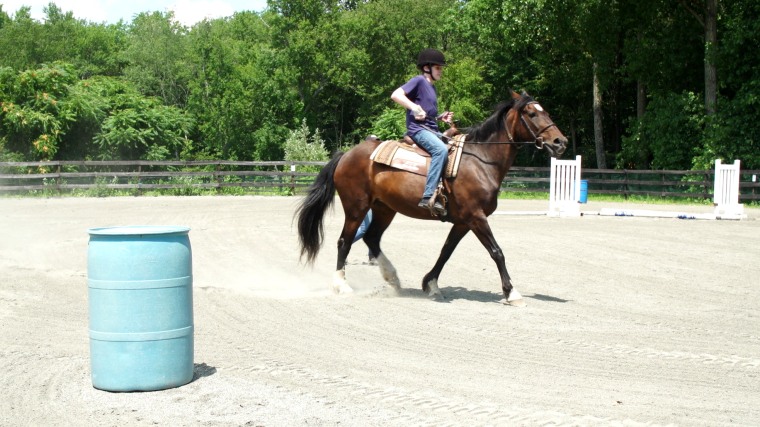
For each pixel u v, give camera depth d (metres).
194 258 12.16
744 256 12.79
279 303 8.52
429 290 9.00
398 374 5.74
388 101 50.56
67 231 15.69
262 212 20.59
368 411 4.83
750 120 28.69
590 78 40.28
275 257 12.40
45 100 31.06
